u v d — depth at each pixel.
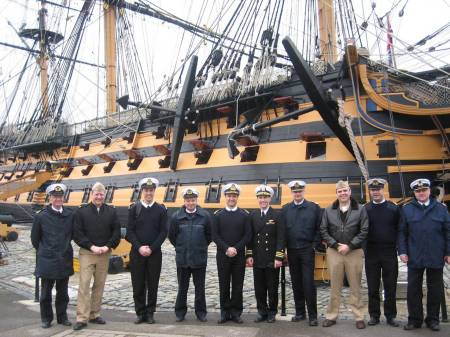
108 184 25.53
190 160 20.59
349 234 7.23
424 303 8.62
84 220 7.61
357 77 15.15
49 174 29.27
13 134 39.41
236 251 7.57
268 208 7.82
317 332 6.83
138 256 7.68
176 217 7.94
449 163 14.16
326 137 15.91
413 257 6.91
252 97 17.78
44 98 38.56
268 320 7.48
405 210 7.10
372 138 15.00
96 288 7.61
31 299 9.31
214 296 9.61
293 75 17.28
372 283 7.26
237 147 18.50
